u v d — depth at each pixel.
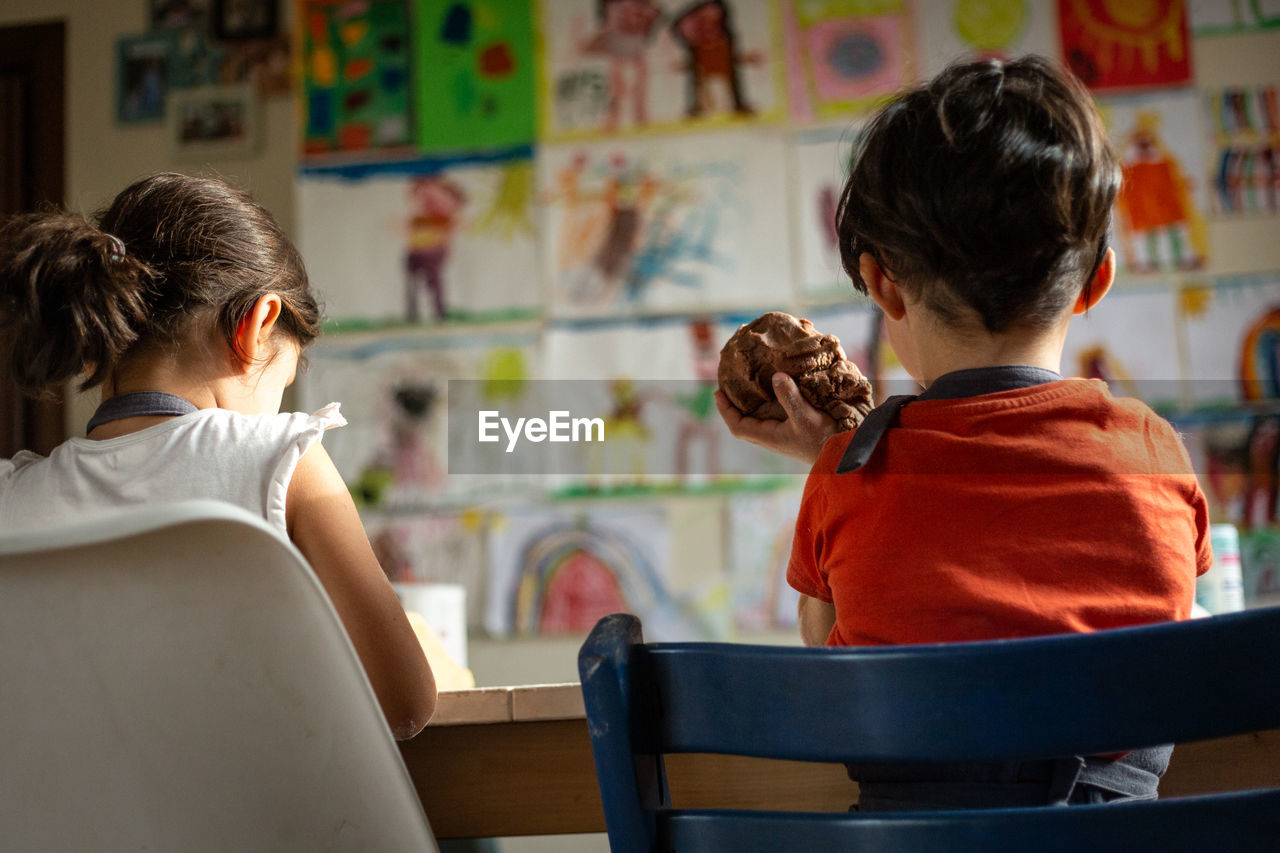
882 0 2.54
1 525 0.79
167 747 0.55
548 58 2.59
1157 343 2.41
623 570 2.44
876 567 0.66
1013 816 0.47
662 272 2.52
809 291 2.49
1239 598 0.98
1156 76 2.47
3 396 2.53
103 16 2.70
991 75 0.72
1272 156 2.44
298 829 0.57
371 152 2.60
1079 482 0.65
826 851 0.49
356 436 2.51
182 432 0.81
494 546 2.46
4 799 0.57
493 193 2.57
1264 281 2.41
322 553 0.80
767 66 2.55
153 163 2.66
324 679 0.54
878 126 0.75
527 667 2.43
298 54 2.63
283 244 0.95
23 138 2.69
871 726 0.48
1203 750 0.75
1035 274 0.69
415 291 2.55
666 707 0.52
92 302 0.80
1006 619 0.62
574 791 0.80
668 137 2.55
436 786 0.81
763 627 2.40
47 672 0.54
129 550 0.50
